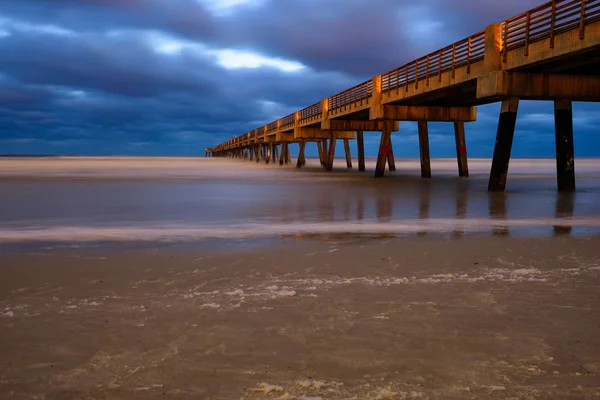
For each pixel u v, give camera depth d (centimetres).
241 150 10119
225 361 302
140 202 1381
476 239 748
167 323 369
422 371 288
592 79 1647
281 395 259
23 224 933
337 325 364
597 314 388
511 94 1598
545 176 3300
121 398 257
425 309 401
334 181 2502
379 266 562
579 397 256
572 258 605
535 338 338
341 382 274
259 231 838
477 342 331
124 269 548
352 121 3672
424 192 1750
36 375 283
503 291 454
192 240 745
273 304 415
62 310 400
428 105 2656
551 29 1345
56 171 3638
